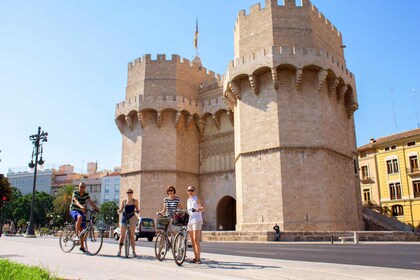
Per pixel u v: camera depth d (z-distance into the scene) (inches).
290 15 1344.7
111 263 371.9
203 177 1784.0
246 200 1277.1
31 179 4456.2
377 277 285.9
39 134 1547.7
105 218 3587.6
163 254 419.2
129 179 1726.1
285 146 1231.5
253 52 1327.5
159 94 1754.4
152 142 1706.4
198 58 2094.0
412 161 2106.3
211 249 670.5
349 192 1380.4
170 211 424.8
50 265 349.1
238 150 1398.9
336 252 583.8
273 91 1283.2
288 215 1179.3
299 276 287.9
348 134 1472.7
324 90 1318.9
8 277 229.9
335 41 1535.4
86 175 4357.8
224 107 1716.3
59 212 3221.0
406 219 2066.9
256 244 901.2
